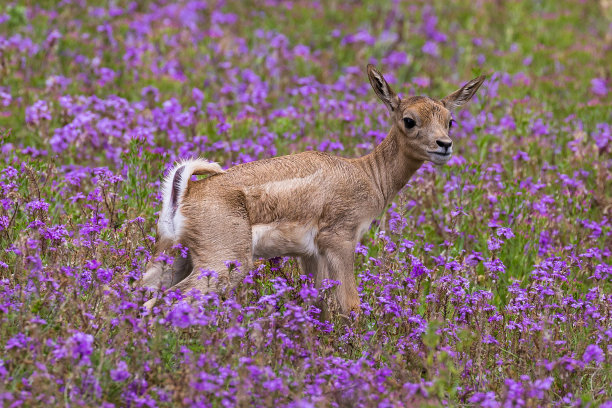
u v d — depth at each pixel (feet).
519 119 66.08
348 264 38.01
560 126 67.72
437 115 39.91
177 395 25.27
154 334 28.78
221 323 30.01
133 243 36.47
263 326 30.01
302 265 38.86
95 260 31.63
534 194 52.75
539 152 61.00
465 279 36.70
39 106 54.54
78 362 26.45
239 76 76.38
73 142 53.31
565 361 30.12
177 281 35.99
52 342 26.08
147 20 88.12
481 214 49.65
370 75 41.14
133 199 44.37
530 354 32.24
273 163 37.09
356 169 39.09
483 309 34.47
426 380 30.40
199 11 95.81
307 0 106.42
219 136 59.06
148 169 46.21
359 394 26.91
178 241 34.71
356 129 60.29
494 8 109.50
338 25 99.66
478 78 42.91
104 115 58.59
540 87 81.71
